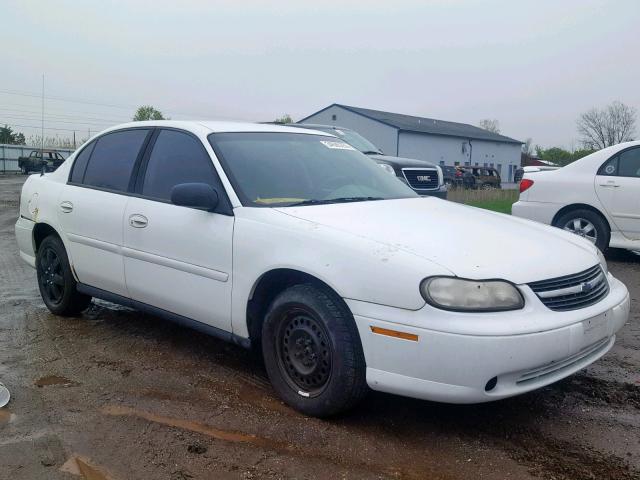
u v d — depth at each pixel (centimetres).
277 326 376
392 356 323
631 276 758
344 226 364
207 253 406
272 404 383
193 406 381
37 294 661
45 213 552
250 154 443
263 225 381
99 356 470
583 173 855
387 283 325
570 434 346
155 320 563
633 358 464
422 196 489
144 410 376
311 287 360
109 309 601
